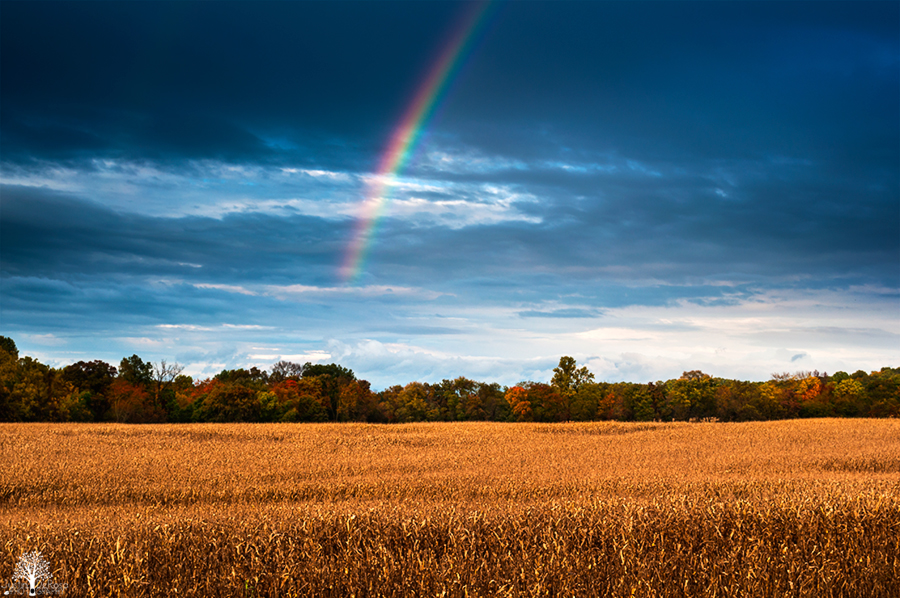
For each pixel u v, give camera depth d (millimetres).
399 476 23344
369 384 102750
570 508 12383
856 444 39562
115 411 79375
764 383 104562
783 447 37594
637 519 11430
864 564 9766
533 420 102375
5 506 19109
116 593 8438
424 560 9234
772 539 11156
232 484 21641
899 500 13078
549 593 8586
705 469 26703
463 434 48062
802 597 8555
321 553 9664
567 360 107250
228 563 9211
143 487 20844
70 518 13617
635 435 48062
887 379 99250
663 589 8586
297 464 27656
